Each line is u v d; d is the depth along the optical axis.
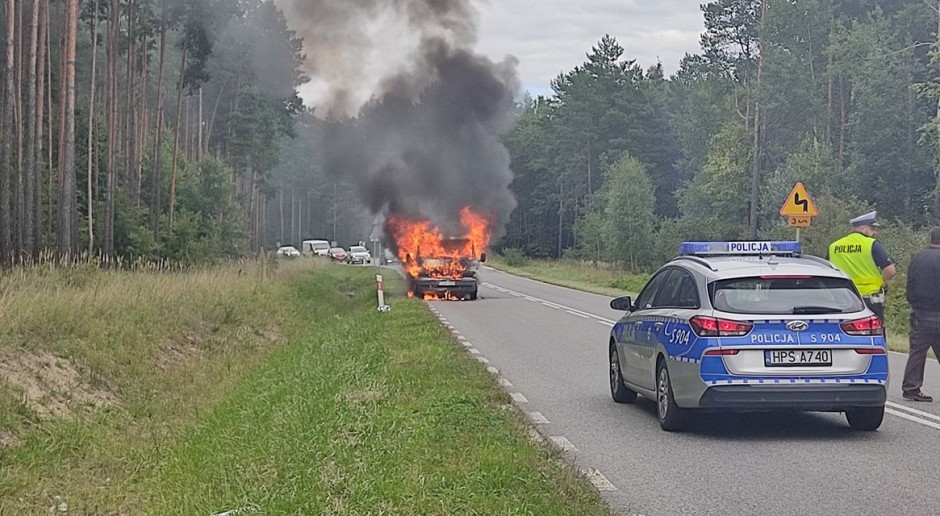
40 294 15.04
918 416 11.18
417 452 8.31
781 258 10.79
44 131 44.97
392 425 9.39
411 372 13.70
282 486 7.25
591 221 75.94
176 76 70.81
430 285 36.25
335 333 20.58
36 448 8.85
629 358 11.77
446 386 12.55
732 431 10.39
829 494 7.59
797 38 62.47
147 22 48.69
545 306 32.72
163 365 15.16
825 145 56.69
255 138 70.62
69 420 10.15
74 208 37.94
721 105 74.00
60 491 8.19
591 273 61.31
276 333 22.92
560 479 7.66
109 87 44.16
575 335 21.83
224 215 57.69
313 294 34.97
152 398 12.89
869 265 12.66
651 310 11.30
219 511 6.91
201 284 23.81
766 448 9.45
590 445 9.62
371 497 6.79
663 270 11.62
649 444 9.67
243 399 12.52
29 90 31.97
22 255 30.75
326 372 13.67
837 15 64.44
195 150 76.50
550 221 107.19
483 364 15.16
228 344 18.91
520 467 7.81
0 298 13.65
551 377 14.73
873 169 54.91
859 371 9.71
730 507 7.21
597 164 90.69
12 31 31.52
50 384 11.36
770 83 61.78
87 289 18.48
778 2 61.88
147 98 69.56
